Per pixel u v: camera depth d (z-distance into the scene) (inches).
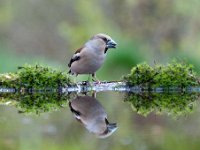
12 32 1504.7
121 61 951.0
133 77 494.9
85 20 1358.3
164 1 1262.3
